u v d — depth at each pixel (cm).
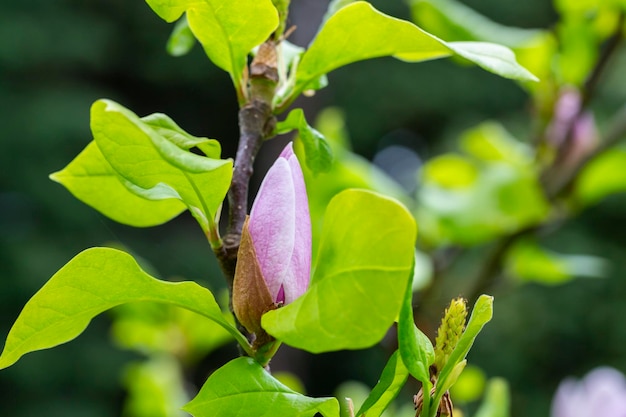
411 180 616
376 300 63
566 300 581
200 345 159
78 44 614
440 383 69
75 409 546
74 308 71
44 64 613
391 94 682
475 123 659
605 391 106
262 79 76
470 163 174
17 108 579
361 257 63
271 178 71
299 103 481
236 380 69
